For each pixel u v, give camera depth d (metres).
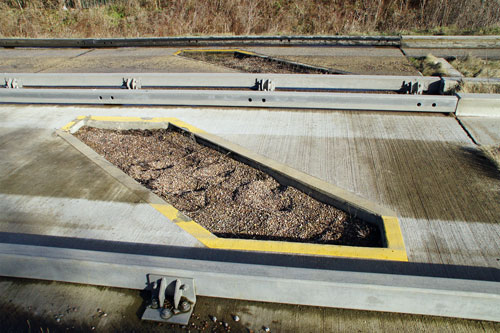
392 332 2.66
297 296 2.84
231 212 3.94
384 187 4.07
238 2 15.35
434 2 13.81
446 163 4.49
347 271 2.87
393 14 14.02
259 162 4.58
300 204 4.03
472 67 8.30
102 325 2.80
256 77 6.89
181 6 16.03
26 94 6.75
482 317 2.69
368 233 3.60
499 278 2.96
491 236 3.38
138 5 17.09
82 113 6.37
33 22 16.38
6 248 3.15
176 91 6.38
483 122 5.48
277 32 14.16
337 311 2.83
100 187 4.29
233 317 2.82
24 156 5.03
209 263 2.93
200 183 4.47
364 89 6.69
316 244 3.31
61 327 2.80
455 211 3.69
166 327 2.77
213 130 5.52
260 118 5.86
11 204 4.05
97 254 3.07
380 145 4.95
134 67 9.47
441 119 5.62
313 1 15.65
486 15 12.84
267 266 2.88
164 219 3.74
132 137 5.75
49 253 3.09
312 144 5.01
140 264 2.94
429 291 2.61
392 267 3.07
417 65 8.62
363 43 10.76
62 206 3.98
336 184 4.12
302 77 6.79
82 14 16.72
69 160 4.89
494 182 4.11
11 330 2.79
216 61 9.95
